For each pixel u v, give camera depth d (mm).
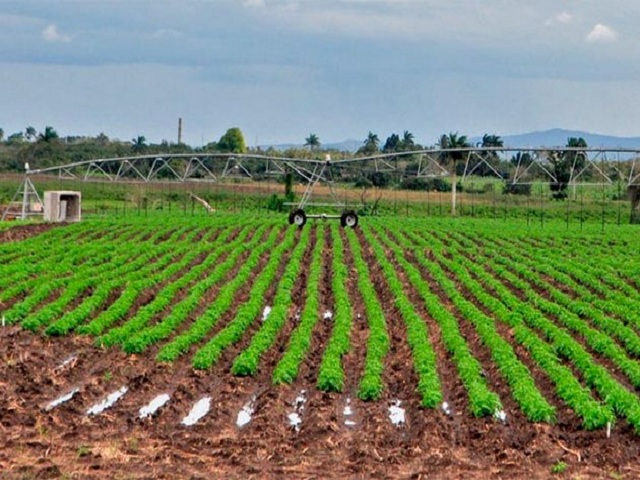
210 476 24266
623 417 29844
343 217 88562
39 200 104438
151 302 47906
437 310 45406
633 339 39969
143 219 98938
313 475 24500
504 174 135000
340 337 38500
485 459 26312
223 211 120938
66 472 24219
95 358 36906
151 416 29609
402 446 27062
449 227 97375
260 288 52125
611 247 80562
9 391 32281
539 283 56406
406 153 83688
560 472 25000
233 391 32344
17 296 49531
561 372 33312
